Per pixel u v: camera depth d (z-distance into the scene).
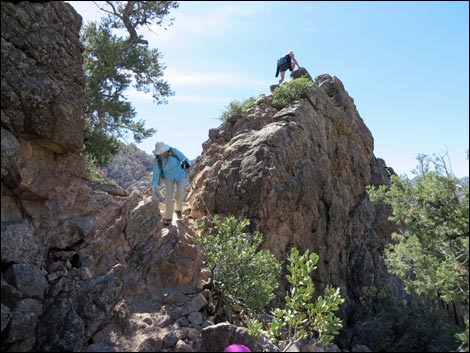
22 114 6.70
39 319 6.10
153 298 7.42
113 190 8.81
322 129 14.08
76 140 7.64
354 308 12.02
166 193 8.90
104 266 7.38
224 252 8.44
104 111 11.79
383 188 9.08
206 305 8.03
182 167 9.06
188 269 7.99
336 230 12.98
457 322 10.80
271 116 14.09
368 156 16.86
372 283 12.93
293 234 11.70
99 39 11.86
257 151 12.20
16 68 6.71
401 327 9.62
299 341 7.35
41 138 7.04
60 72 7.41
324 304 7.34
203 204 12.12
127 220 8.05
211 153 13.89
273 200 11.44
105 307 6.53
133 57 12.12
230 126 14.77
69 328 6.08
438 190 7.89
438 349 8.54
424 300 13.16
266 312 10.18
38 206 7.22
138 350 6.15
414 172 8.41
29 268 6.29
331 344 8.10
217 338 6.48
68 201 7.66
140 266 7.73
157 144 8.98
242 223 9.41
